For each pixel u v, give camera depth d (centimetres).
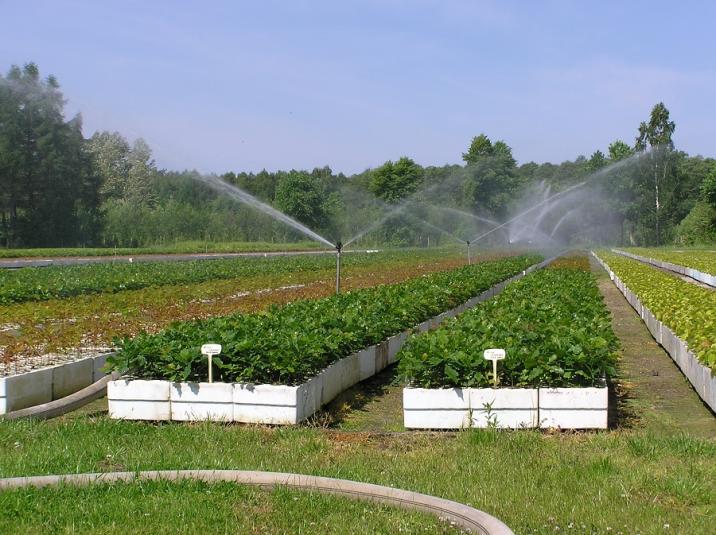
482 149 7856
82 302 1766
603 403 819
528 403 827
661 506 577
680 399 1032
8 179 4806
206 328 1044
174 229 6200
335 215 6494
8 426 812
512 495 603
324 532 528
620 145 8962
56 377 1010
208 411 866
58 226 5297
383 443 773
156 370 906
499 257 4756
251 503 579
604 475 647
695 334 1095
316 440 764
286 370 863
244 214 6512
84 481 613
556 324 1083
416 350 893
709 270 3191
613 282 3244
